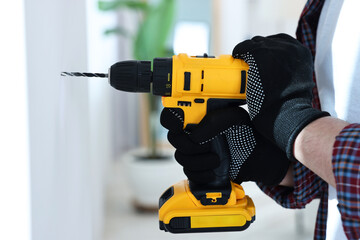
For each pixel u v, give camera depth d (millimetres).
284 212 1919
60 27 657
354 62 495
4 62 470
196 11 2844
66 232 719
